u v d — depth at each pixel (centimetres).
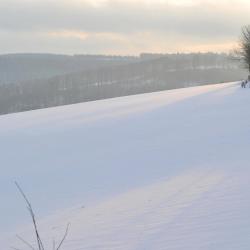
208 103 3566
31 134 3105
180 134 2322
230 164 1387
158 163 1645
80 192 1356
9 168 2030
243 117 2612
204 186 1115
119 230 854
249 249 651
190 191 1084
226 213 845
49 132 3084
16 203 1357
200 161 1551
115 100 5356
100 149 2219
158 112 3416
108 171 1636
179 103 3856
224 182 1123
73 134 2859
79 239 846
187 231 774
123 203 1085
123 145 2236
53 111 4759
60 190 1441
